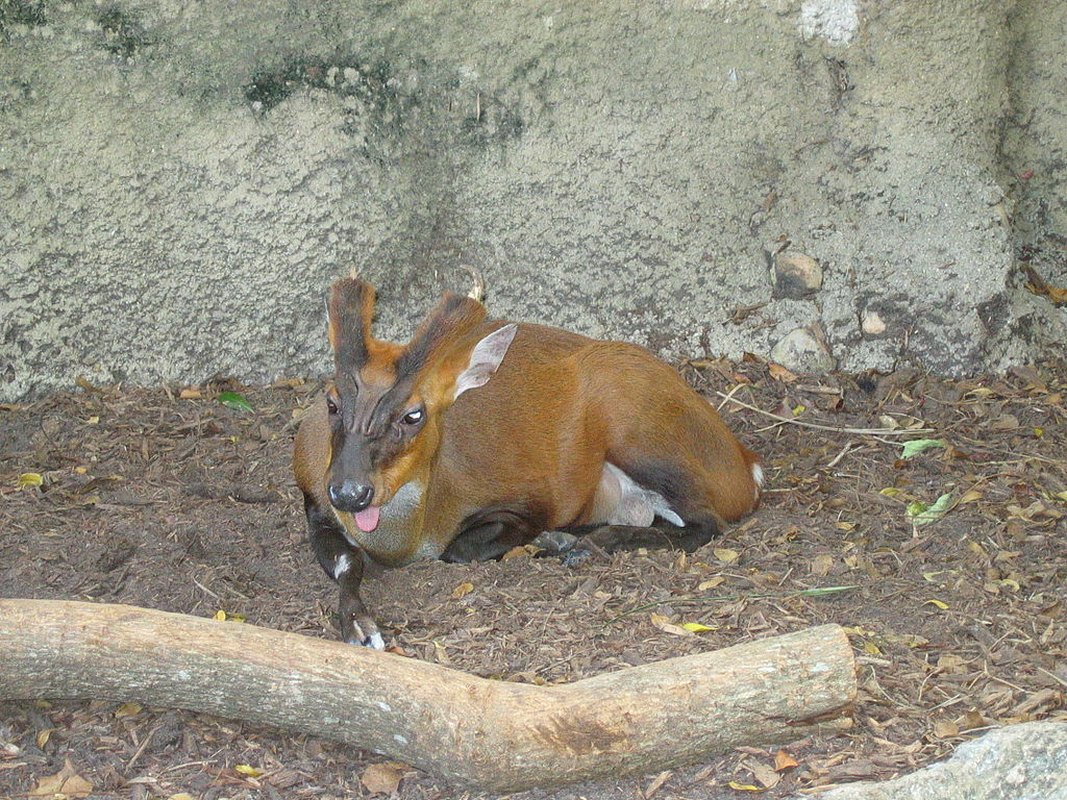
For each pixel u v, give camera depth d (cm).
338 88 1053
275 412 1036
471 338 759
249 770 573
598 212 1116
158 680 575
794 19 1108
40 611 575
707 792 545
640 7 1084
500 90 1087
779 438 1034
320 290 1077
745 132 1123
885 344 1134
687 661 566
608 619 705
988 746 544
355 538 782
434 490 816
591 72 1093
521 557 817
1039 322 1164
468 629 695
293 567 794
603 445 884
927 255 1126
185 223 1038
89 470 927
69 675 573
